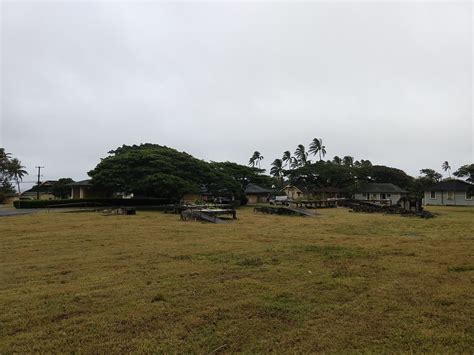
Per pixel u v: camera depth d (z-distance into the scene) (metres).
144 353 3.48
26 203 33.16
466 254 8.62
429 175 79.00
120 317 4.36
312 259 8.02
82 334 3.90
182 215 19.89
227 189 38.97
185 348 3.58
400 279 6.18
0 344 3.66
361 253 8.75
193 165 35.75
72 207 34.28
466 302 4.92
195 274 6.57
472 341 3.72
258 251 9.09
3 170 57.97
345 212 29.25
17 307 4.74
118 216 22.05
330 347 3.61
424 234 13.26
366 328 4.06
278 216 24.12
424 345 3.63
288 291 5.45
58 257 8.39
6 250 9.38
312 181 66.88
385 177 70.88
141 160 33.56
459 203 44.12
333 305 4.83
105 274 6.61
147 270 6.92
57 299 5.07
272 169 84.00
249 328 4.07
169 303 4.89
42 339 3.80
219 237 12.11
